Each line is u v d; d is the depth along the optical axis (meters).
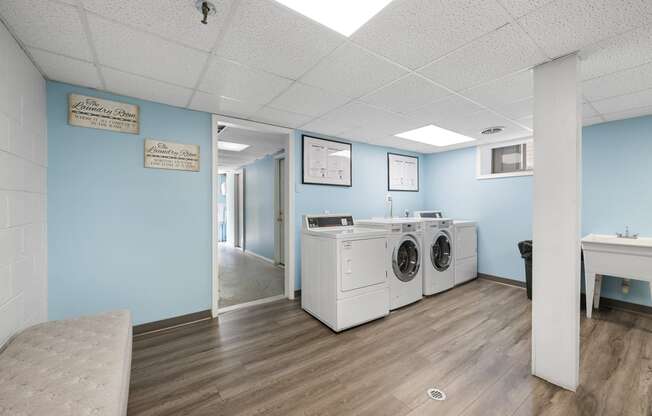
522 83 2.16
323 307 2.76
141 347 2.29
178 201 2.71
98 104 2.31
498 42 1.60
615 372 1.92
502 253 4.12
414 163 4.98
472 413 1.56
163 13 1.36
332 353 2.21
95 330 1.57
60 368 1.20
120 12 1.35
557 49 1.67
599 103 2.54
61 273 2.18
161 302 2.63
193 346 2.32
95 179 2.31
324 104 2.64
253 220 6.51
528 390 1.75
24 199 1.72
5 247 1.46
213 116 2.89
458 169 4.67
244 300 3.48
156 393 1.73
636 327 2.64
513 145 4.09
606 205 3.18
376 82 2.15
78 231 2.24
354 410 1.59
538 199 1.83
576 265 1.70
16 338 1.47
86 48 1.67
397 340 2.42
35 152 1.89
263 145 4.75
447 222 3.83
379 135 3.83
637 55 1.72
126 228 2.45
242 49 1.69
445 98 2.48
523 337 2.46
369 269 2.77
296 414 1.56
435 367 2.01
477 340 2.41
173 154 2.67
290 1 1.28
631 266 2.61
